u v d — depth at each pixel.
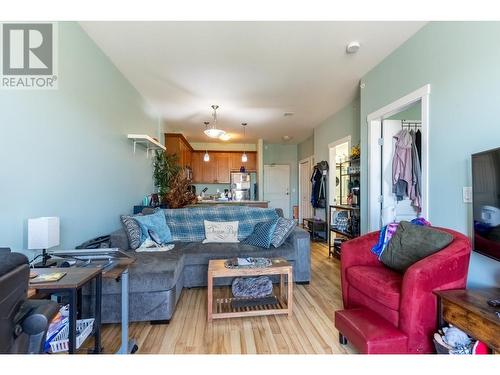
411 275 1.58
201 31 2.37
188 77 3.36
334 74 3.30
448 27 2.09
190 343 1.89
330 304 2.55
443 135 2.14
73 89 2.20
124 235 2.77
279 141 7.95
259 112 4.89
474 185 1.70
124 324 1.73
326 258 4.33
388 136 3.22
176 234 3.43
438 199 2.20
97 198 2.62
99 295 1.58
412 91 2.48
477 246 1.67
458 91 2.00
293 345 1.86
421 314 1.58
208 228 3.44
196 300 2.62
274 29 2.34
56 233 1.72
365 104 3.31
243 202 5.70
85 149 2.39
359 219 3.80
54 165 1.96
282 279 2.63
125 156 3.35
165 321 2.16
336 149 5.12
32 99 1.77
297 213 8.23
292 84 3.60
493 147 1.75
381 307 1.78
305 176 7.61
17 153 1.64
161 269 2.18
